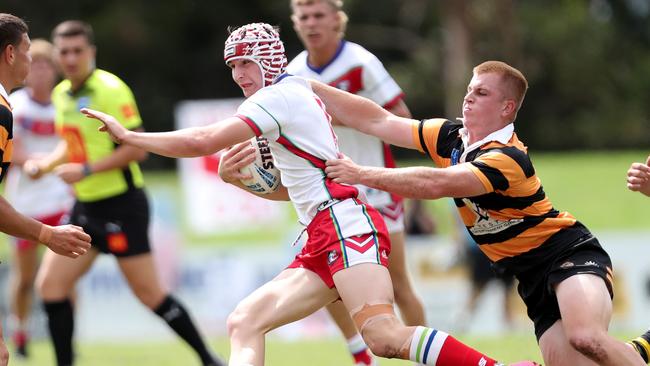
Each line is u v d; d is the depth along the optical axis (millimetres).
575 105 107438
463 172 17391
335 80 23969
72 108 27062
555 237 18172
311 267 18422
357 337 23703
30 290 33812
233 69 18453
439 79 104062
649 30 114562
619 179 64062
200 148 17109
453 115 96312
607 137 104500
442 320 43500
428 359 17344
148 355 33531
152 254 27094
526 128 106938
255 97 17703
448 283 43531
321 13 23641
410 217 44469
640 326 42719
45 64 34125
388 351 17531
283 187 19312
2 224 18375
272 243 50625
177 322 26969
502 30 100062
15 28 18797
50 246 18781
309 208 18188
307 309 18312
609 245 43375
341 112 20094
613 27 110938
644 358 19219
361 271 17734
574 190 62781
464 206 18406
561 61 105750
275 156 18359
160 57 109000
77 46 26688
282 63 18391
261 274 46281
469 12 97250
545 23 106438
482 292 41656
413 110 106250
